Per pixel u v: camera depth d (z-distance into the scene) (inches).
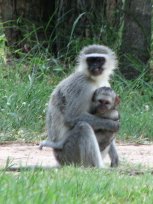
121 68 856.9
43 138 652.1
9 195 298.0
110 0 901.2
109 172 415.8
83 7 889.5
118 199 326.3
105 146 489.1
